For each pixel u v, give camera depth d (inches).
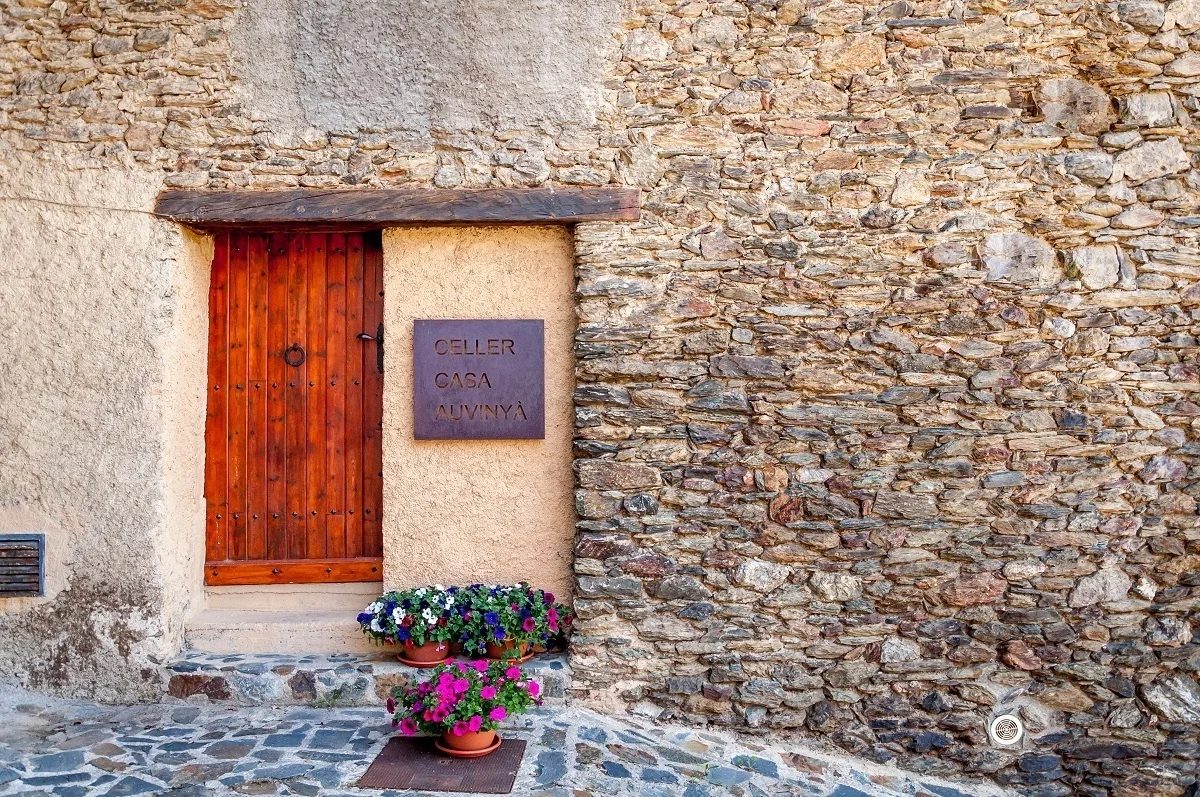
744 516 149.3
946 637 148.8
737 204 151.8
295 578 160.2
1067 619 148.9
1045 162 151.5
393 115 152.6
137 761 124.4
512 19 152.9
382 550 161.3
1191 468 149.6
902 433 150.3
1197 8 151.6
